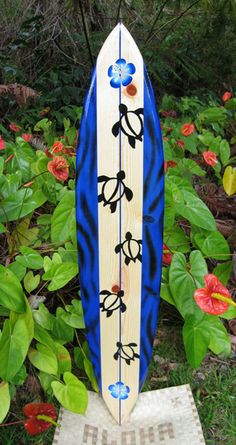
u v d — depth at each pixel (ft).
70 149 6.19
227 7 9.82
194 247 5.30
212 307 3.56
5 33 10.27
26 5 10.40
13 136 8.50
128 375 4.10
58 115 8.71
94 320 4.00
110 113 3.45
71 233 4.64
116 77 3.39
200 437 3.91
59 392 3.61
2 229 4.39
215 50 10.82
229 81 11.21
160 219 3.71
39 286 4.81
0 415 3.48
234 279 5.51
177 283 4.27
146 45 10.25
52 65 10.46
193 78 10.86
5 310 4.19
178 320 5.20
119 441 3.93
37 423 3.53
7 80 9.78
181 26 11.25
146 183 3.60
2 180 4.95
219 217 6.64
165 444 3.88
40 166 5.03
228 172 4.65
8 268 4.24
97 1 10.49
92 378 4.23
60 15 10.20
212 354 4.86
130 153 3.53
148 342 4.06
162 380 4.55
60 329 4.25
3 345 3.59
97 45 10.39
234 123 8.70
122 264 3.83
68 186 5.55
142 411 4.14
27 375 4.32
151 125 3.48
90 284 3.91
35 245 4.87
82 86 10.22
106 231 3.74
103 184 3.62
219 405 4.30
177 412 4.12
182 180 5.42
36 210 5.69
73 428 3.97
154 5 11.15
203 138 7.13
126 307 3.94
